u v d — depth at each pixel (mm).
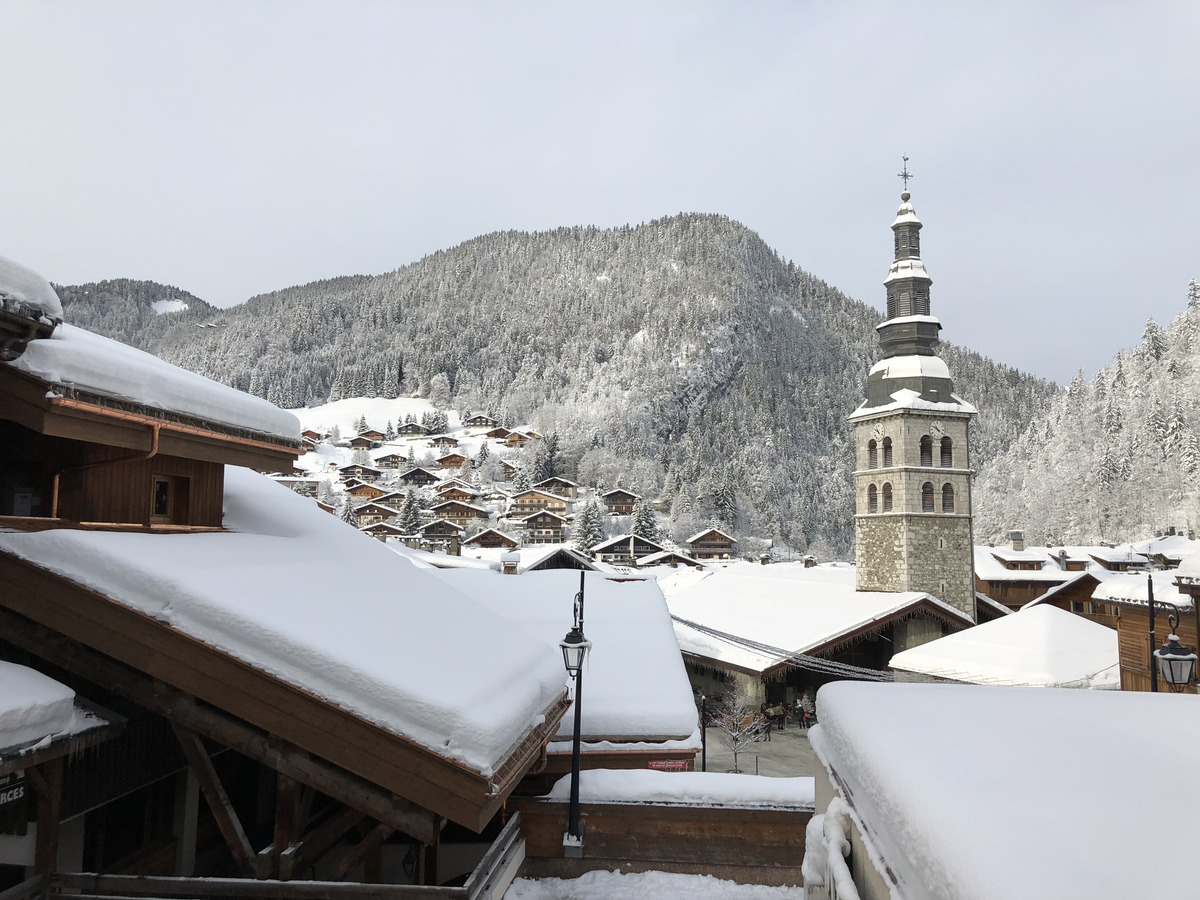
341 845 10078
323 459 166000
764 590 48531
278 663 6531
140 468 8602
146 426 7559
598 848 9359
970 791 3111
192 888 6570
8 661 7207
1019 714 4586
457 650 8156
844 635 34969
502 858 8242
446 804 6309
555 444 160375
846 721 4707
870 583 41469
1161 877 2277
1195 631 17875
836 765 5113
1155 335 109688
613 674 14312
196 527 9414
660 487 149750
